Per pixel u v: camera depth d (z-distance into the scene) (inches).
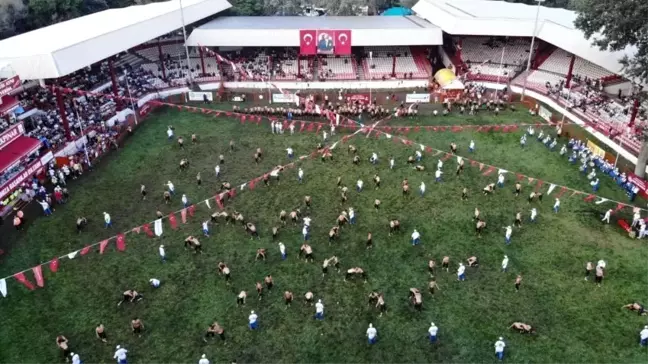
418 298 1222.9
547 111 2222.0
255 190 1740.9
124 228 1555.1
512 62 2775.6
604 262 1346.0
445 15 2763.3
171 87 2549.2
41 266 1381.6
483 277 1338.6
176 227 1556.3
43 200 1662.2
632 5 1513.3
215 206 1657.2
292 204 1660.9
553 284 1312.7
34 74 1847.9
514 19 2581.2
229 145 2046.0
